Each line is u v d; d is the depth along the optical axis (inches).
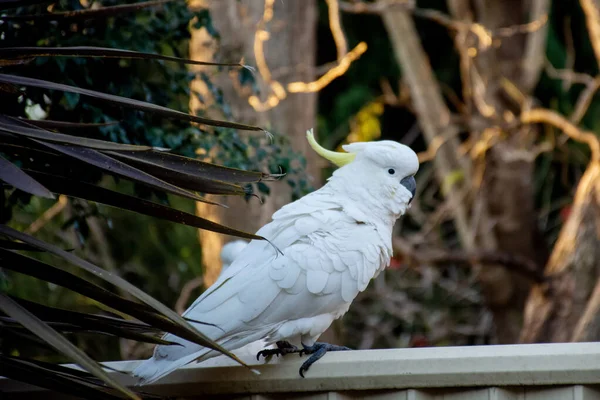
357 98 900.0
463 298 765.9
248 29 491.2
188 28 361.1
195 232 658.8
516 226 729.6
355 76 938.1
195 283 554.3
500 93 719.7
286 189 478.0
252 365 213.0
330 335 484.1
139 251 660.1
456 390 199.9
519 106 723.4
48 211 559.2
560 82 861.2
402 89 812.6
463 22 697.6
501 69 744.3
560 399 193.6
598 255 571.8
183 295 550.3
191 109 377.4
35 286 541.0
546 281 593.9
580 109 631.2
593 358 190.9
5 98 268.4
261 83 495.5
